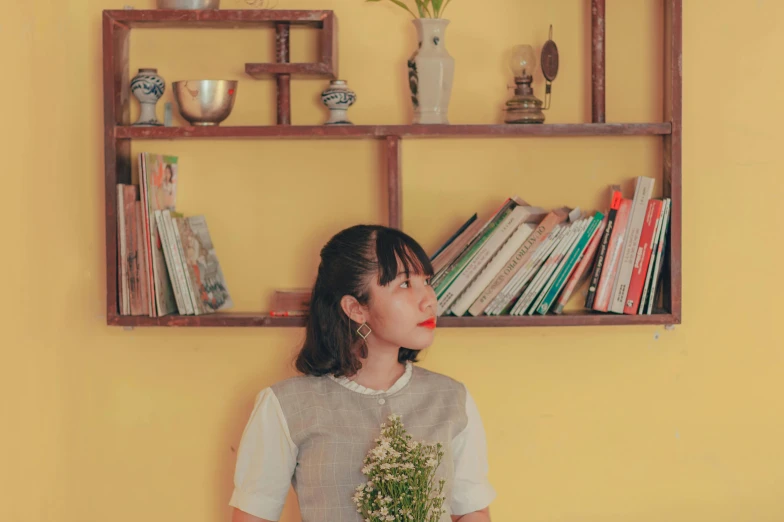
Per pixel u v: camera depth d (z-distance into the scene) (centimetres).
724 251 202
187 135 188
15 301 205
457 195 203
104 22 189
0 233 204
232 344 206
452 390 161
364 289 151
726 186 201
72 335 206
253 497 153
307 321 161
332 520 145
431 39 189
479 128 185
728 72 200
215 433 206
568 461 204
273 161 205
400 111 203
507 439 204
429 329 152
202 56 204
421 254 155
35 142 204
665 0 197
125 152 196
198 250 196
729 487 203
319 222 205
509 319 184
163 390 206
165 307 191
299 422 152
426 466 135
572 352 203
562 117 202
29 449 206
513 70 192
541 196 203
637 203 187
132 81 193
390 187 188
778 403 202
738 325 202
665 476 203
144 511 207
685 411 203
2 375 205
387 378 158
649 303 186
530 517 204
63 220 204
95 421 207
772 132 200
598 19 192
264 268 206
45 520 206
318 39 202
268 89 204
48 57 203
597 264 189
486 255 187
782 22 199
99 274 205
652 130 186
